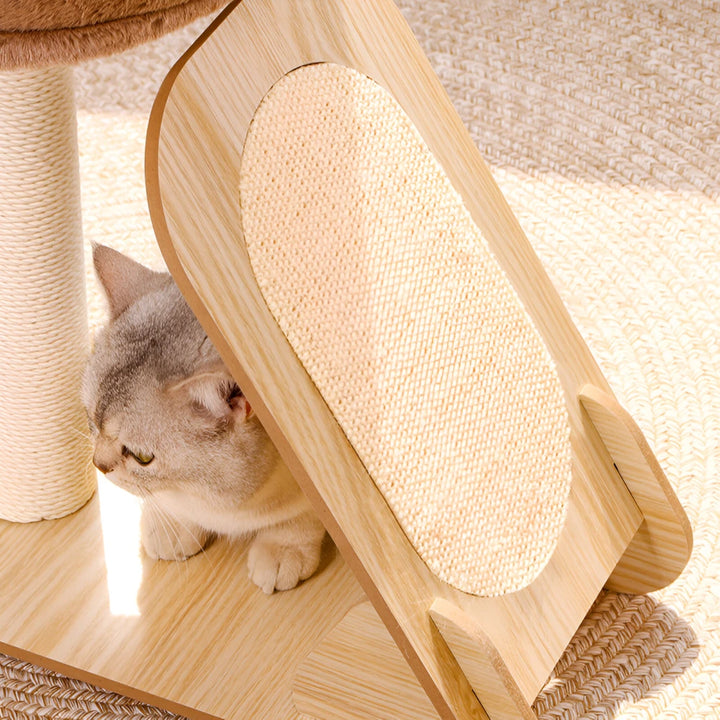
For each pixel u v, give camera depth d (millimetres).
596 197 1999
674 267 1873
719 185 2002
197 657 1278
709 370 1705
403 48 1175
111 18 966
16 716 1278
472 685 1062
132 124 2135
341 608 1339
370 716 1188
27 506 1424
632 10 2381
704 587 1410
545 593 1178
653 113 2139
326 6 1089
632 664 1324
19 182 1199
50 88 1177
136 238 1906
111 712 1285
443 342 1129
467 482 1121
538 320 1249
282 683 1249
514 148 2090
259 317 981
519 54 2285
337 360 1034
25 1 907
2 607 1335
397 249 1110
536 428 1202
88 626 1314
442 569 1082
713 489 1531
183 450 1184
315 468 997
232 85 984
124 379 1177
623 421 1241
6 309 1275
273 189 1010
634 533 1296
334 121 1077
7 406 1343
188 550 1395
